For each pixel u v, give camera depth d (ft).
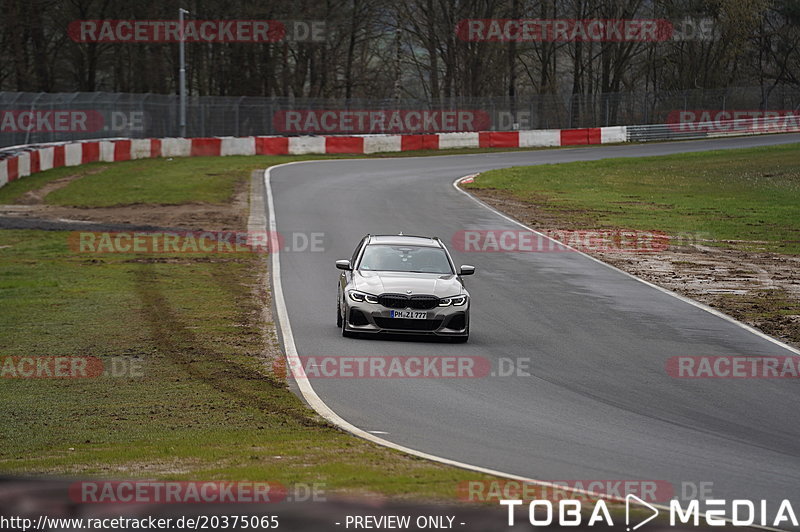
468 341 187.73
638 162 631.56
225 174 501.97
